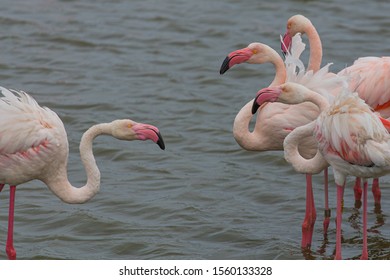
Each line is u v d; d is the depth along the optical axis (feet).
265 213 42.19
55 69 64.54
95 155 50.31
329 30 73.87
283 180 46.57
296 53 39.60
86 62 66.33
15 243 38.55
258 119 39.70
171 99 59.41
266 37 72.08
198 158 49.96
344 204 42.98
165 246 37.96
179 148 51.47
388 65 41.34
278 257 36.81
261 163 49.34
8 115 34.71
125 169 48.26
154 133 35.22
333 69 64.59
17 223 40.81
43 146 35.24
